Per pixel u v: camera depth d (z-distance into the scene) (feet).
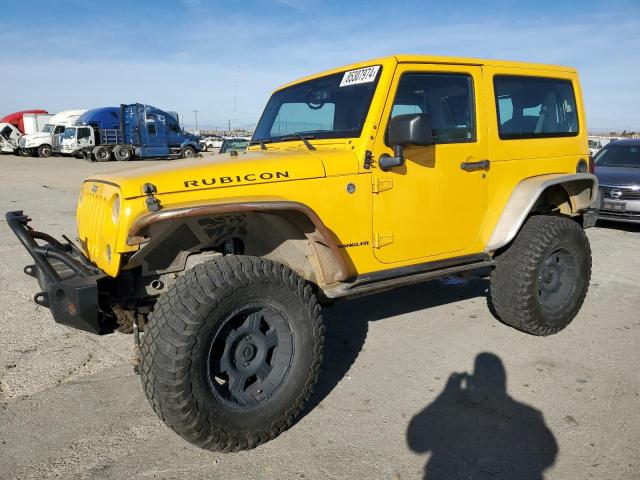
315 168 10.31
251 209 9.02
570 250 14.01
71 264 9.30
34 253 9.60
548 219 13.93
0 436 9.64
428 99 11.84
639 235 29.63
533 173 13.87
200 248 10.31
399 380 12.01
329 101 12.10
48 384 11.57
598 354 13.30
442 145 11.97
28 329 14.60
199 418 8.51
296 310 9.52
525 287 13.35
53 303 9.02
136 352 10.30
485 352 13.47
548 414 10.50
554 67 14.56
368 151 10.85
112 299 9.77
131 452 9.27
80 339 13.99
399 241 11.62
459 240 12.69
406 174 11.45
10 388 11.38
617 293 18.52
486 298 17.83
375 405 10.93
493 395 11.29
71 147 106.01
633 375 12.14
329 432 9.96
